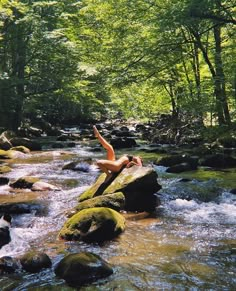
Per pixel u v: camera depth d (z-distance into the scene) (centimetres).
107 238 662
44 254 558
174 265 555
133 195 867
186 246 630
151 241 655
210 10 1683
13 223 758
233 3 1755
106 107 4444
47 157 1675
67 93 3008
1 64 3092
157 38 2145
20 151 1817
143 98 3108
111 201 824
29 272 530
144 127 3444
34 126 3269
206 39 2408
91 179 1159
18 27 2838
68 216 792
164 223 760
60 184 1091
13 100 2944
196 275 522
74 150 1997
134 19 2130
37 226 745
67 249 619
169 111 3284
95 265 517
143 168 906
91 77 2728
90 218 670
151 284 496
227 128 1917
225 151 1688
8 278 513
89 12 2583
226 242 649
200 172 1258
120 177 902
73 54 2841
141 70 2225
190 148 1967
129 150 1939
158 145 2223
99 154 1789
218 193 986
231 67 1697
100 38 2614
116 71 2256
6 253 602
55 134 3147
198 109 1850
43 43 2819
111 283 498
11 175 1237
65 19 2869
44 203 888
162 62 2294
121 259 577
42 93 3130
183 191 998
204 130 2033
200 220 781
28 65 3156
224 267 547
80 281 500
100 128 3703
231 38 2114
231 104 1881
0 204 858
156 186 904
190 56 2356
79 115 4247
